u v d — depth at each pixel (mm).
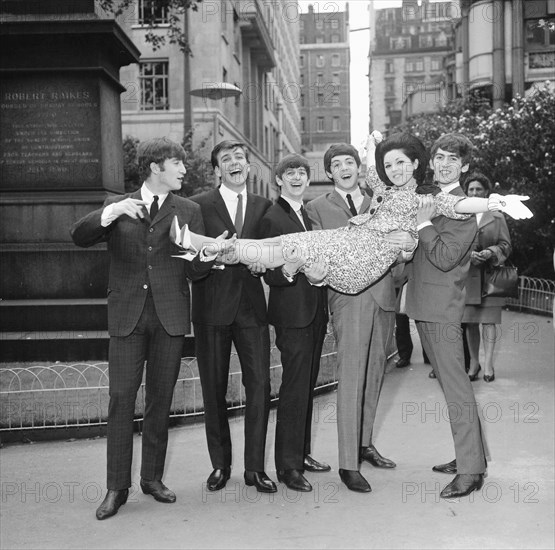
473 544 3637
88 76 8836
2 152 8883
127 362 4234
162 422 4355
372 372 4844
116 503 4121
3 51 8781
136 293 4254
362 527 3877
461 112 24500
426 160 4359
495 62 30328
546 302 13625
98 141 8859
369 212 4254
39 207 8797
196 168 18531
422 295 4422
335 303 4523
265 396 4500
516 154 15875
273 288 4566
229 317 4426
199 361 4566
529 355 9195
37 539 3785
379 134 4562
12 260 8609
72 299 8523
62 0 8680
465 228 4328
